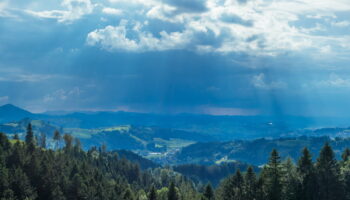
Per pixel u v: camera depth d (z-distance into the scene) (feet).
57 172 577.43
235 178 467.93
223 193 488.85
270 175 401.29
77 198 531.91
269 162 405.39
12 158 537.24
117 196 599.16
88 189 545.85
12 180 465.06
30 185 482.69
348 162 458.09
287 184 402.31
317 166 416.67
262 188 408.26
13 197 439.22
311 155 425.28
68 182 541.75
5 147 611.06
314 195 385.91
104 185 634.02
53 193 493.77
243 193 425.28
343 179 397.60
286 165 443.73
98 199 552.41
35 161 526.57
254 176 431.02
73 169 632.79
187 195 653.30
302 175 415.85
